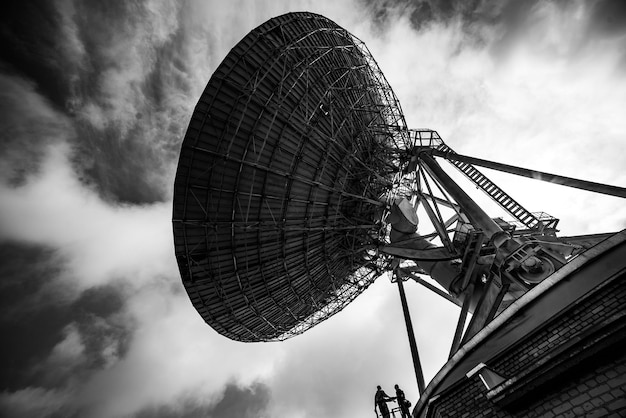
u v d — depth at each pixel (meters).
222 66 14.94
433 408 10.23
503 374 9.14
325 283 20.94
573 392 6.95
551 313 8.69
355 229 20.06
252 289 17.92
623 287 7.71
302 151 16.66
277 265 18.20
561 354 7.12
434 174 18.42
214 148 14.95
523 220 17.20
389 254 18.86
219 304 17.69
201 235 15.83
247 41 15.51
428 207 19.11
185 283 16.17
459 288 16.77
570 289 8.58
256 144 15.57
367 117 20.31
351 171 19.28
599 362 6.78
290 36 16.73
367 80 20.83
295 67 15.99
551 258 12.65
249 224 15.96
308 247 19.00
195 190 15.16
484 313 13.16
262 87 15.58
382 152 20.61
